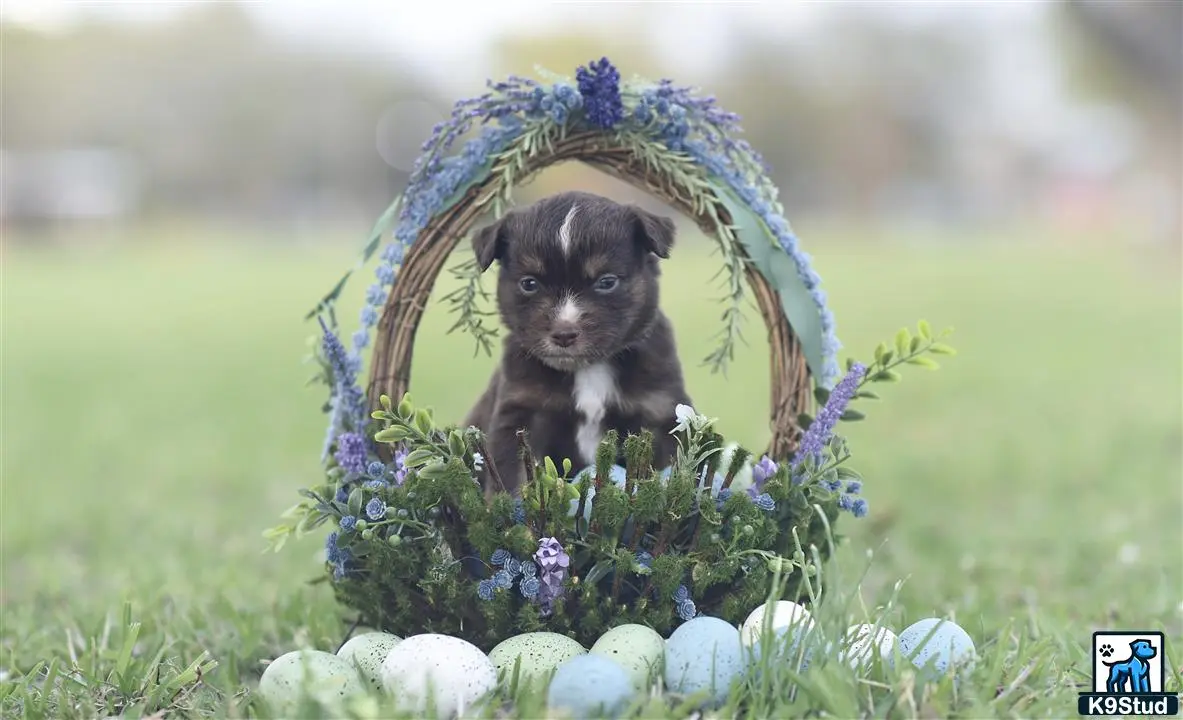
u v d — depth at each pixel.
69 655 4.23
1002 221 54.16
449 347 14.17
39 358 15.23
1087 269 27.00
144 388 12.59
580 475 3.61
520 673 3.36
